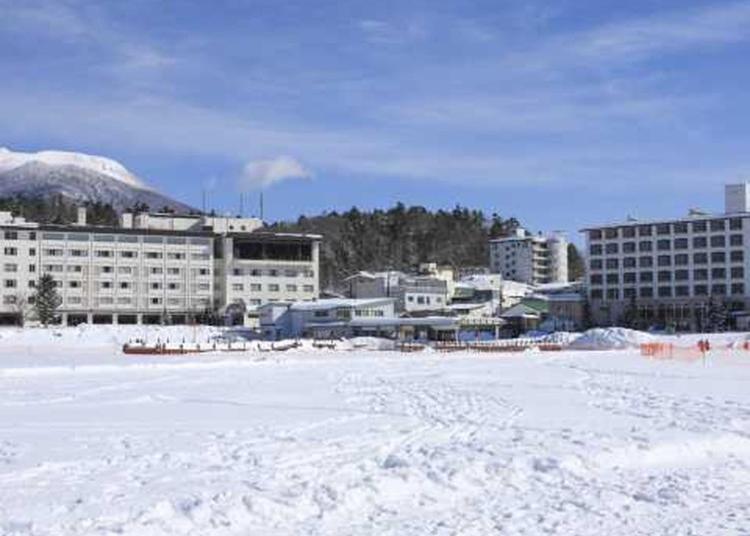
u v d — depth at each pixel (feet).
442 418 94.73
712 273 527.81
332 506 50.96
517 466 63.93
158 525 45.06
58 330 415.03
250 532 45.39
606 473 63.87
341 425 88.58
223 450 70.79
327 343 352.08
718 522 49.52
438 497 54.70
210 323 523.29
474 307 536.42
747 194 545.03
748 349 296.30
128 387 143.43
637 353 283.38
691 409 105.09
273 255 540.93
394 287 552.41
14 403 114.11
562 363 224.74
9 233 498.69
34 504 49.32
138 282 521.65
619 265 559.79
